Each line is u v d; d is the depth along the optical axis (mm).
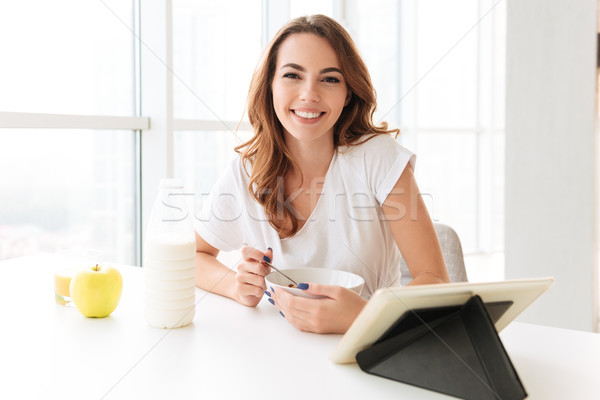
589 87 1407
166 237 747
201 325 754
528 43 1512
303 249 937
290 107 832
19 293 938
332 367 613
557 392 547
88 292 780
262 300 869
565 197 1454
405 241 894
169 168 1825
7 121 1375
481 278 2131
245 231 992
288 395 547
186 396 546
